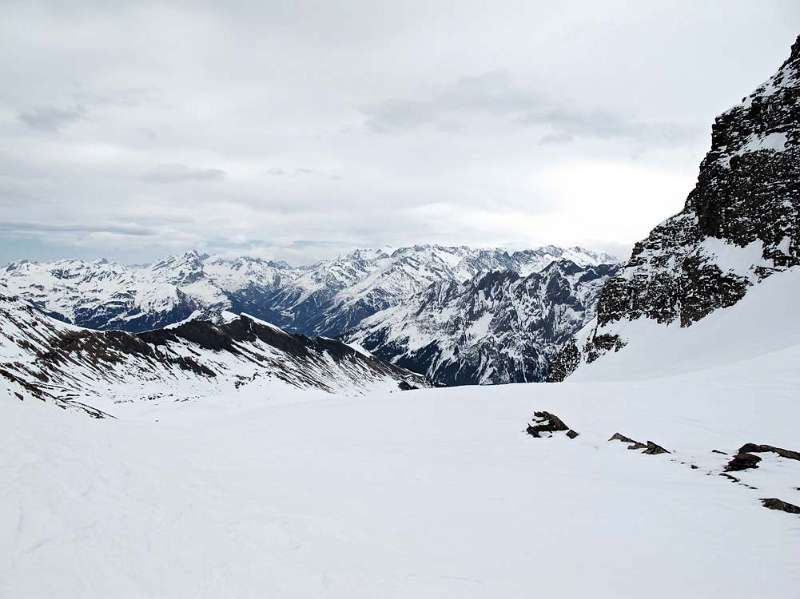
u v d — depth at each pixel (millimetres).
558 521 15562
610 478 20234
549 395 38281
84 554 11570
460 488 19375
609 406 33219
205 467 20562
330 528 14625
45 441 20016
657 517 15625
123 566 11281
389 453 26172
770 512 15648
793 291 71250
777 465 20328
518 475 21188
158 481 17344
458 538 14250
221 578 11172
